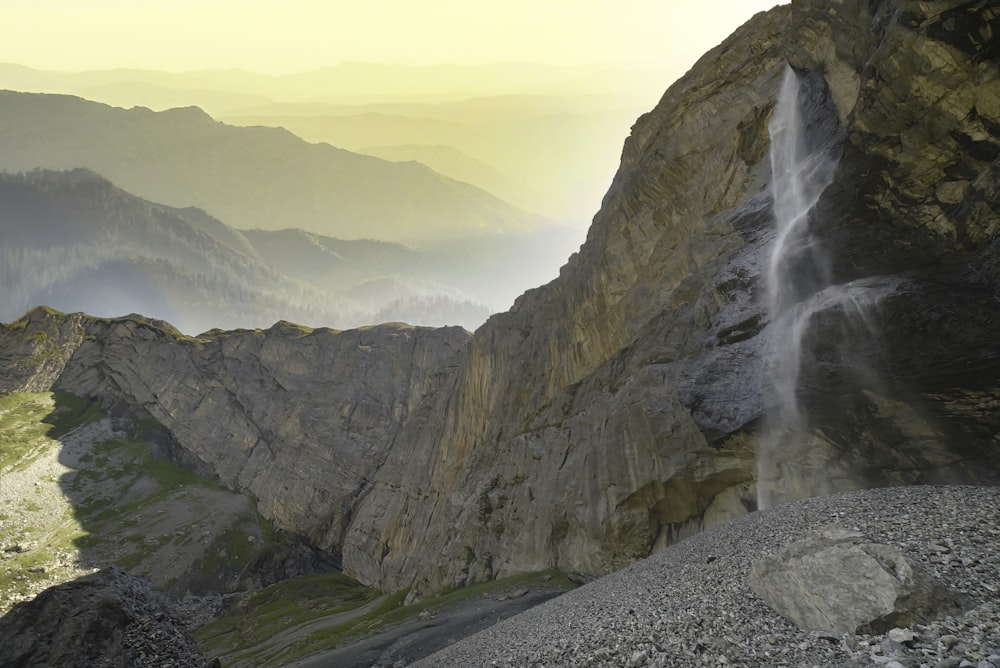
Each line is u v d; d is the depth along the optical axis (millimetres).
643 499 70438
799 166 58688
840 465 46594
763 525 37625
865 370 42062
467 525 113500
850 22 52031
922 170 41781
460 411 154375
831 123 55969
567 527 85250
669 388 70125
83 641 45469
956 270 39688
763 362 50750
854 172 46062
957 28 36906
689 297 74000
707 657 22594
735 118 81688
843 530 26312
